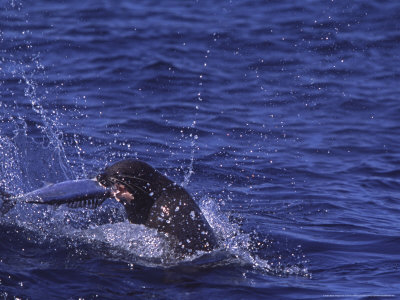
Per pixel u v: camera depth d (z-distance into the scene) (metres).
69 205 22.58
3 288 19.16
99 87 43.59
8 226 23.69
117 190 22.56
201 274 20.92
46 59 48.09
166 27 57.78
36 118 36.75
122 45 52.34
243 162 33.69
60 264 21.16
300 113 42.00
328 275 21.41
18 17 58.16
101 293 19.36
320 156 35.44
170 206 22.70
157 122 38.38
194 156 33.91
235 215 26.75
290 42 55.19
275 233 24.88
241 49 53.25
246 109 42.00
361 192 30.48
